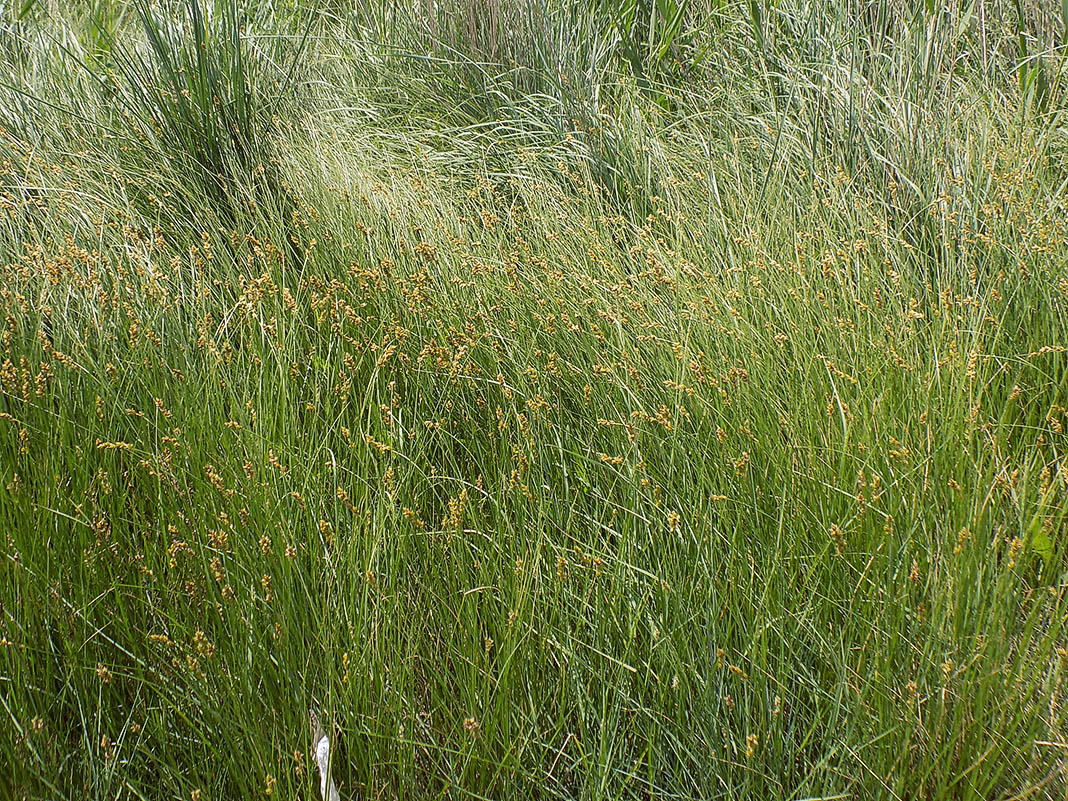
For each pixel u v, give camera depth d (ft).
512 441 8.16
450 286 9.89
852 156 12.26
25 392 7.64
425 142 15.28
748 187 12.15
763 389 8.20
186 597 6.64
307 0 19.39
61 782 5.75
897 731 5.69
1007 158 11.05
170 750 5.99
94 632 6.37
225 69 13.84
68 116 14.34
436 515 7.81
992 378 8.14
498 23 16.07
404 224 11.27
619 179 12.91
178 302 9.55
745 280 9.63
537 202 12.05
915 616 6.07
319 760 5.88
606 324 9.07
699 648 6.19
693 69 16.33
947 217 10.10
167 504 7.32
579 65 15.71
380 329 9.34
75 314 9.33
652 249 10.41
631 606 6.33
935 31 13.69
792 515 6.99
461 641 6.32
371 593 6.50
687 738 5.92
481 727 5.85
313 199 12.05
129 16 18.95
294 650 6.22
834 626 6.43
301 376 8.96
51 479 7.27
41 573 6.49
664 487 7.41
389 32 17.74
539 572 6.41
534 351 8.87
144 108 13.64
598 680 6.24
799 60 14.67
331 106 15.84
